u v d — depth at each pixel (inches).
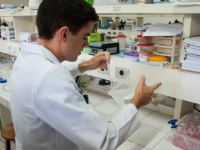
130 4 41.9
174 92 42.3
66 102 22.7
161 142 42.7
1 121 74.6
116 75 53.2
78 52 28.6
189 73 38.9
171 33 41.5
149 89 31.6
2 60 104.3
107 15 67.9
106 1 49.7
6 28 88.6
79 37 26.7
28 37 79.6
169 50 46.0
